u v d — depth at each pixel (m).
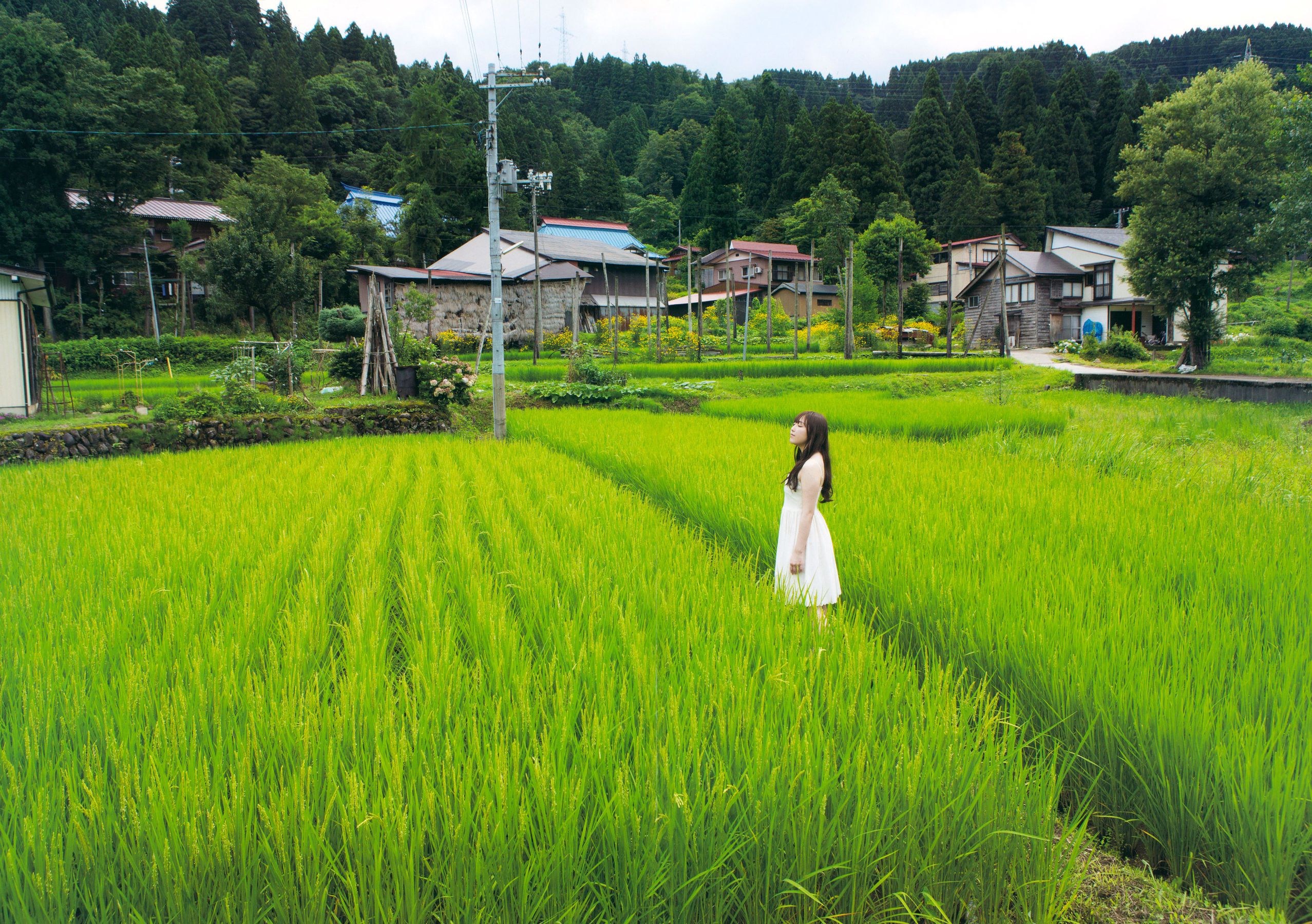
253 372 15.79
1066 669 2.99
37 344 15.02
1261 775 2.26
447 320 37.12
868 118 69.62
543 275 39.50
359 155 72.19
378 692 2.79
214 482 8.27
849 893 2.10
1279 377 22.45
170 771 2.18
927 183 72.19
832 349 38.50
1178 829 2.44
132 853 1.93
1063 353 38.44
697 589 4.01
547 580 4.21
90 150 36.38
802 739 2.37
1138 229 26.89
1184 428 13.00
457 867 1.88
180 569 4.54
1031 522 5.61
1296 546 4.77
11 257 34.81
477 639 3.46
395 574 4.97
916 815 2.16
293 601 3.97
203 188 53.50
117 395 18.06
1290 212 18.59
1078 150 74.94
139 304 39.78
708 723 2.52
